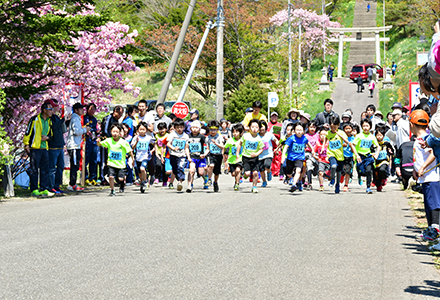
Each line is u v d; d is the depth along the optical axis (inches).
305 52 3021.7
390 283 216.5
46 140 550.6
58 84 706.2
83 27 610.5
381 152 595.8
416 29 3080.7
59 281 215.5
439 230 303.4
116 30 858.8
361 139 581.9
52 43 599.5
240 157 591.8
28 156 576.4
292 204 473.1
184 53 2368.4
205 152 585.6
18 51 623.2
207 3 2276.1
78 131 598.5
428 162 307.0
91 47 836.0
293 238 310.7
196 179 800.3
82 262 248.5
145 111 692.7
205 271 233.1
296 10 2896.2
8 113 616.4
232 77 2329.0
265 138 596.7
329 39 2903.5
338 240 306.0
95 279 218.7
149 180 714.8
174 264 245.4
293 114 700.0
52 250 274.4
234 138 617.0
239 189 625.0
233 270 235.6
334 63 3139.8
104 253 267.6
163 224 357.4
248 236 315.6
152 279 219.3
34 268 237.1
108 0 1681.8
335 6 3698.3
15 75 599.2
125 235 316.5
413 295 199.5
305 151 621.3
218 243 294.0
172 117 741.3
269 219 382.3
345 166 586.6
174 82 2573.8
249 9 2383.1
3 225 354.0
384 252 275.6
